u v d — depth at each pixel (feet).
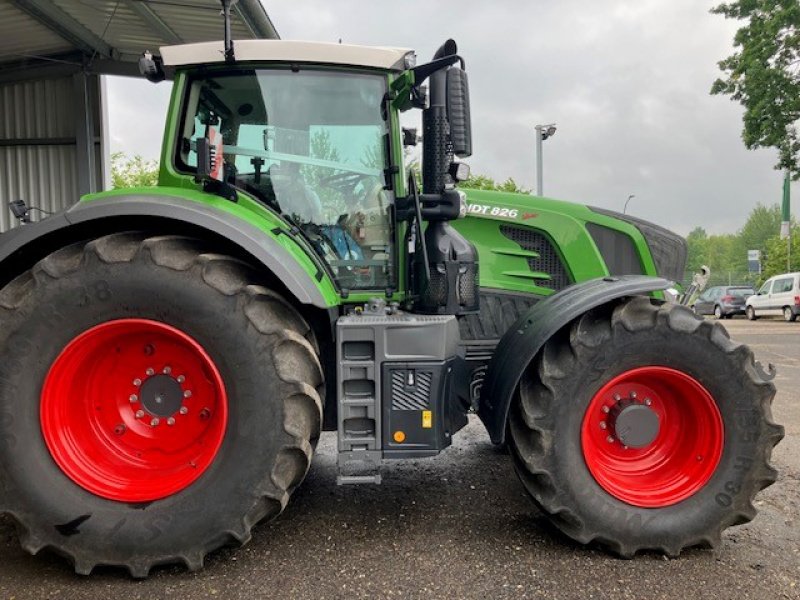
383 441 9.02
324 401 9.30
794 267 98.22
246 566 8.71
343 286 10.48
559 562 8.86
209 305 8.43
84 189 31.37
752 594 8.02
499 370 9.44
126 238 8.70
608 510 9.00
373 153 10.43
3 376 8.32
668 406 9.71
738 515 9.19
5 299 8.43
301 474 8.73
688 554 9.19
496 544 9.42
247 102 10.25
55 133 31.65
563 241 12.23
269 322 8.55
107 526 8.31
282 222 9.93
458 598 7.86
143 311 8.49
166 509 8.38
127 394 9.05
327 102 10.32
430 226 10.40
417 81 10.28
